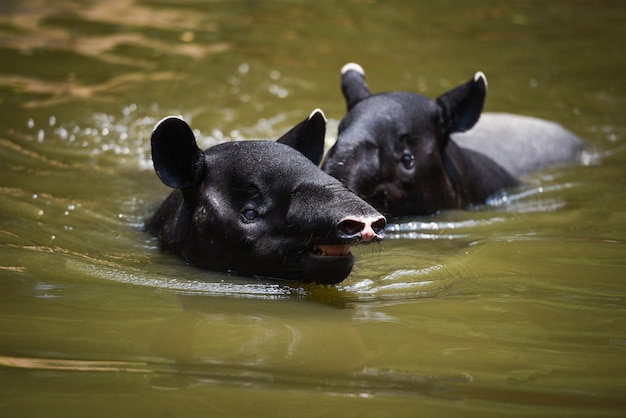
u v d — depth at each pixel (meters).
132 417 7.67
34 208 14.16
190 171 11.88
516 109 21.77
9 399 7.96
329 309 10.56
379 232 10.11
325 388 8.29
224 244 11.55
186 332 9.66
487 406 7.96
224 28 27.94
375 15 30.06
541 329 9.88
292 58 25.27
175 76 23.17
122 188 15.63
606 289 11.23
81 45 25.45
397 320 10.16
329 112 20.78
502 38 27.97
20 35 26.05
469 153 16.53
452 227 14.18
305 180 10.95
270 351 9.16
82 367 8.67
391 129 14.23
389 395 8.14
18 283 11.08
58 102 20.66
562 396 8.19
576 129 20.59
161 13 29.23
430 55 25.98
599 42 27.56
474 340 9.54
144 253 12.51
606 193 16.22
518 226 14.26
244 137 19.06
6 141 17.86
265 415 7.73
